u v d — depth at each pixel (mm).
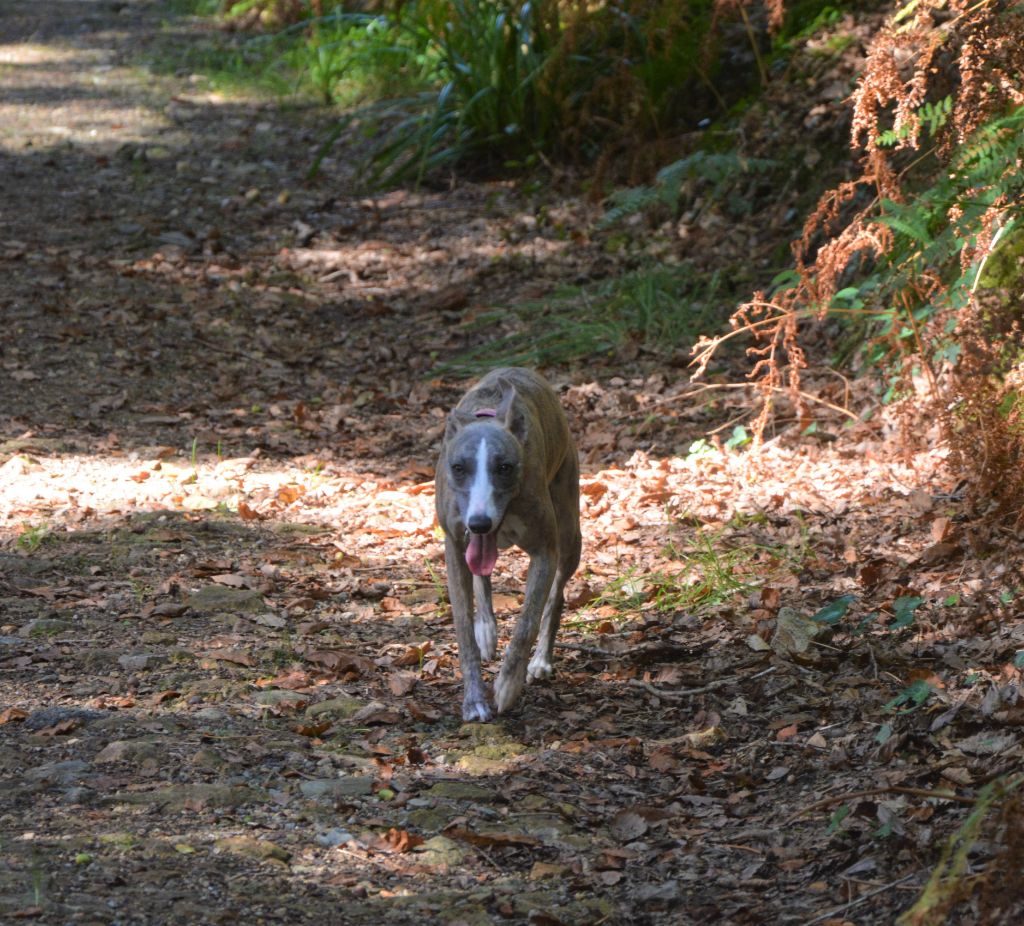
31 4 26188
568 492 6820
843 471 9266
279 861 4797
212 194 16484
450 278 14203
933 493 8609
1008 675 6004
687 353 11961
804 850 4934
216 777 5441
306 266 14602
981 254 8016
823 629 6855
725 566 7910
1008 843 4070
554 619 6754
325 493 9539
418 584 7953
